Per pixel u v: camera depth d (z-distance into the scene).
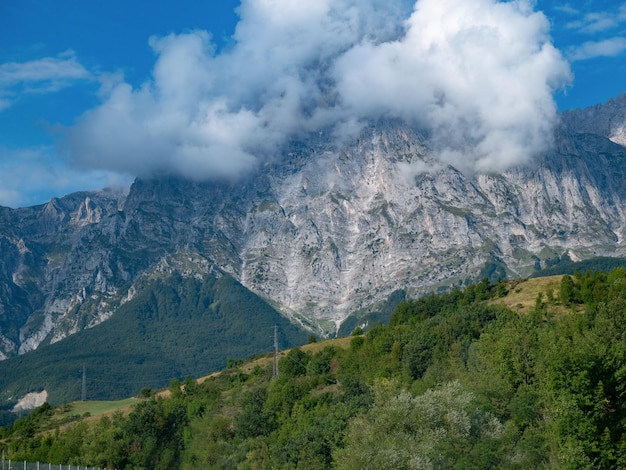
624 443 89.38
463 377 130.75
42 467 126.19
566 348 100.06
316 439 140.00
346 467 96.56
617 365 97.56
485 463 93.25
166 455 164.50
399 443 95.81
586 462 87.25
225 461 155.62
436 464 93.00
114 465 156.88
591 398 92.88
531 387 108.19
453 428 97.81
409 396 104.00
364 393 165.25
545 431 96.38
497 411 106.12
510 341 119.25
